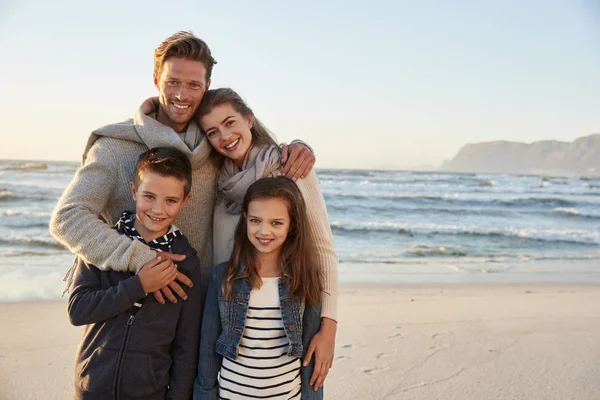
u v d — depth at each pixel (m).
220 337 2.14
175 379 2.12
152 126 2.27
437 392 3.61
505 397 3.54
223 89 2.35
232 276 2.16
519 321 5.47
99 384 1.98
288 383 2.10
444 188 28.95
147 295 2.07
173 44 2.21
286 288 2.17
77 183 2.18
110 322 2.03
